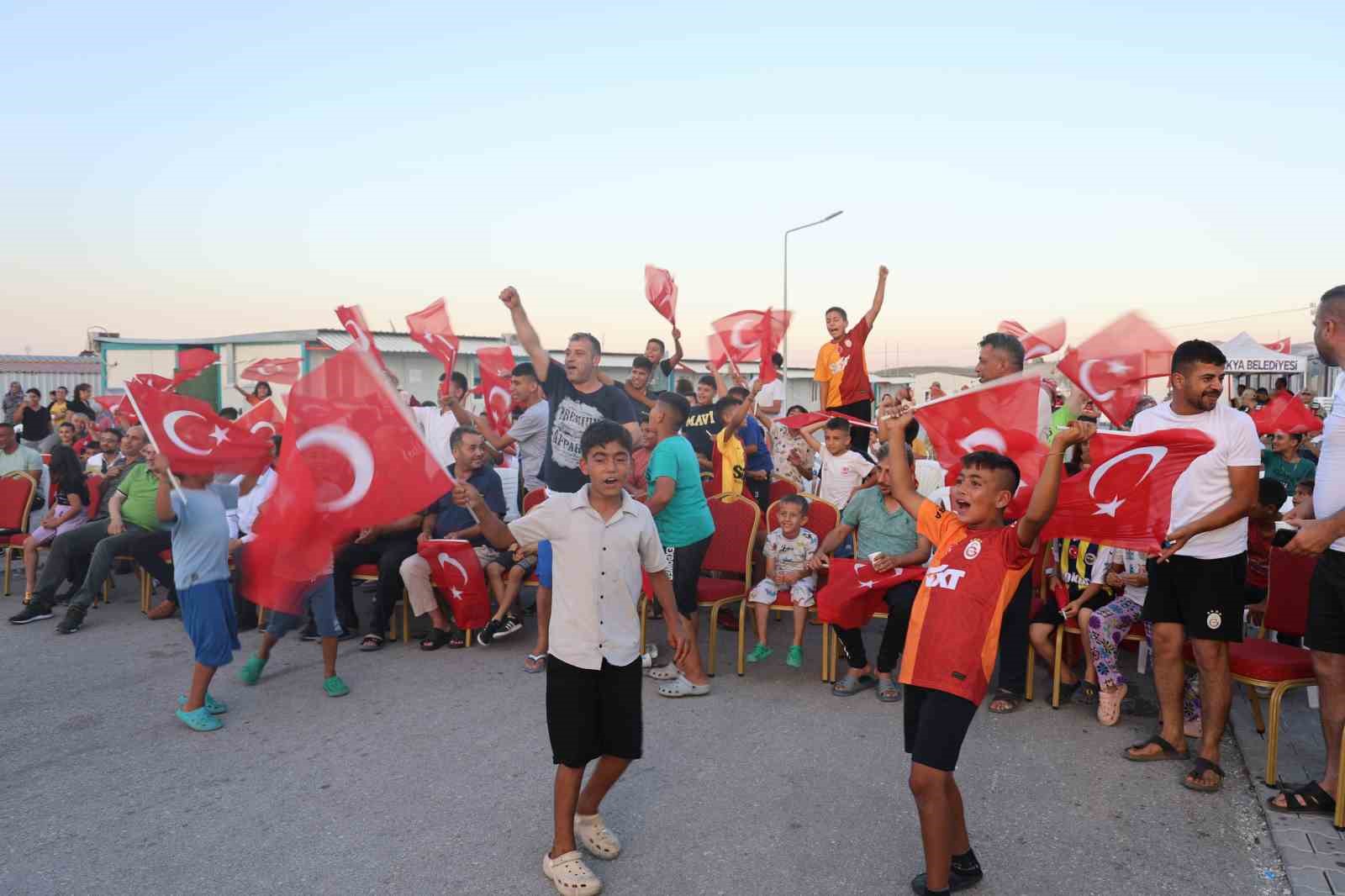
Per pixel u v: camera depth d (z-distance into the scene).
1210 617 4.12
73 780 4.36
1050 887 3.32
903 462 3.56
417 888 3.35
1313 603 3.87
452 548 6.31
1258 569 5.44
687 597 5.64
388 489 4.26
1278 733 4.16
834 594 5.38
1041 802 4.03
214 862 3.55
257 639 6.93
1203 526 4.04
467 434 6.68
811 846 3.63
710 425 8.77
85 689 5.71
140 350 23.88
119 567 9.14
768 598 6.11
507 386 8.93
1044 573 5.38
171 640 6.84
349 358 4.25
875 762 4.49
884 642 5.42
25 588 8.63
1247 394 15.11
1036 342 5.58
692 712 5.23
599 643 3.32
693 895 3.29
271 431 7.36
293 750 4.70
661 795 4.11
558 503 3.41
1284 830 3.68
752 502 6.25
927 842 3.07
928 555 5.46
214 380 22.98
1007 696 5.22
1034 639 5.31
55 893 3.35
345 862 3.54
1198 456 4.00
